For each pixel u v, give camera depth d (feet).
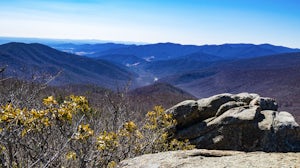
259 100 45.39
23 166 13.71
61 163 14.76
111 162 17.16
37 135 14.21
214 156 21.39
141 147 22.58
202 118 45.42
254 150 39.45
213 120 43.57
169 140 43.24
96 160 15.33
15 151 13.67
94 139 15.51
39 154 13.56
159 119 27.25
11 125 12.16
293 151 37.76
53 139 14.89
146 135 25.07
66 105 14.25
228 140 41.22
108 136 14.67
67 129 13.93
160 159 20.08
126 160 20.63
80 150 14.78
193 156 20.57
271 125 39.70
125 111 22.59
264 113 42.52
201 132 43.06
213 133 42.22
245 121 40.50
